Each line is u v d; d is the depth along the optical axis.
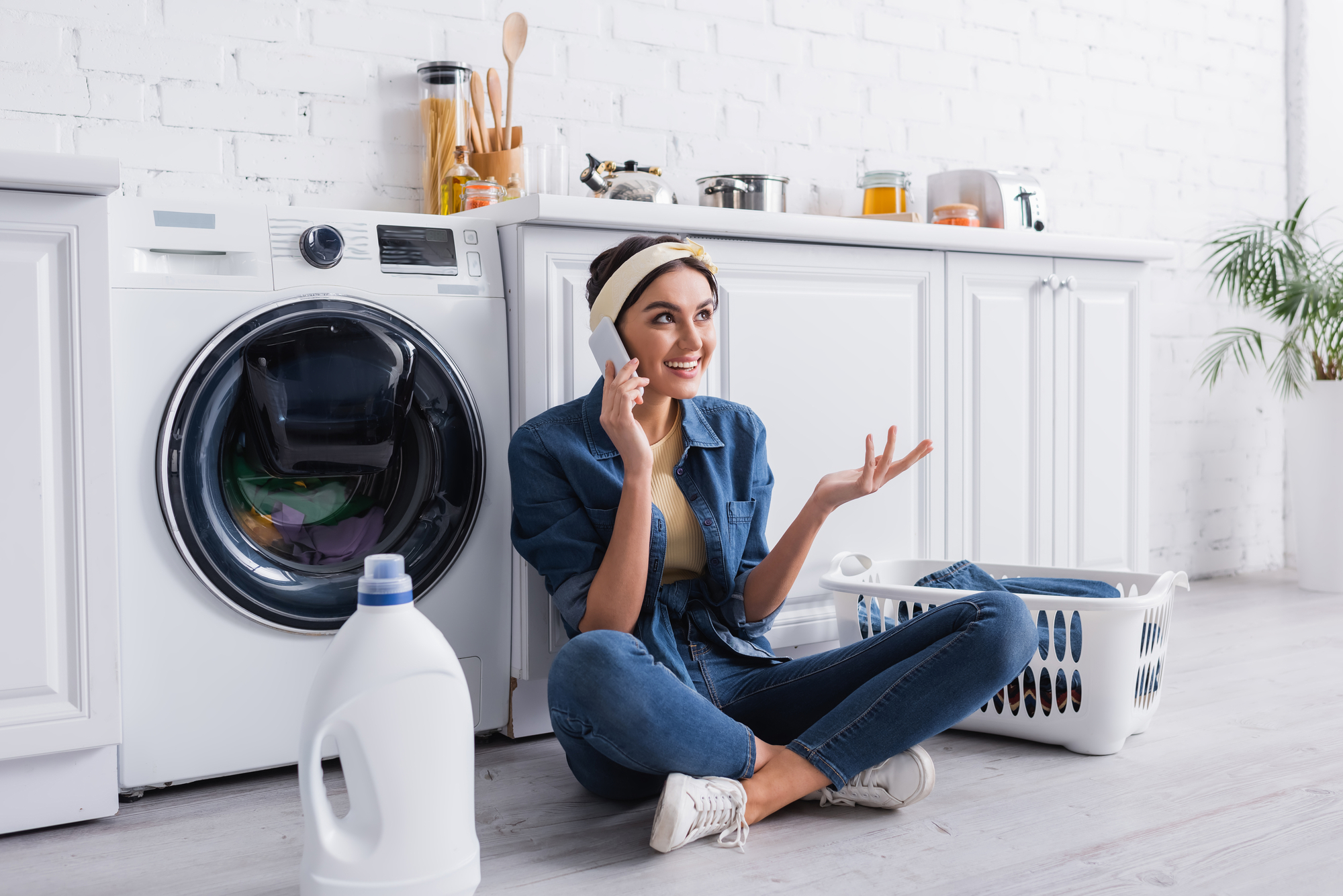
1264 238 3.36
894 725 1.33
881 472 1.47
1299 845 1.29
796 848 1.30
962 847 1.29
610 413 1.32
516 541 1.53
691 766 1.27
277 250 1.58
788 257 1.95
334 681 1.04
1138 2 3.21
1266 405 3.47
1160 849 1.28
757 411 1.93
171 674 1.49
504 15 2.28
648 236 1.48
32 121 1.85
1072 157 3.11
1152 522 3.24
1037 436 2.31
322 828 1.05
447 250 1.72
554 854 1.29
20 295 1.33
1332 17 3.49
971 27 2.93
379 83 2.15
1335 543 3.03
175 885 1.22
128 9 1.92
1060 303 2.34
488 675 1.74
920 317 2.14
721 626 1.53
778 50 2.63
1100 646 1.63
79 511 1.36
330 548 1.64
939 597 1.70
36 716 1.35
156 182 1.95
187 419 1.49
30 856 1.31
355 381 1.60
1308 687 2.05
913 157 2.85
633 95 2.44
